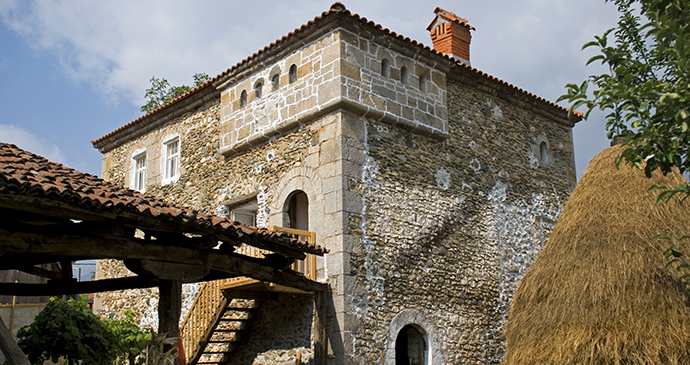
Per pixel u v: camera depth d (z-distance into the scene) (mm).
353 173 9781
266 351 10273
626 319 6422
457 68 11664
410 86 10891
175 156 13469
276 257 7742
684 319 6223
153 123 13898
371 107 10117
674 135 4062
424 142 11039
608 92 4031
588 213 7672
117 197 5453
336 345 9078
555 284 7258
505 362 7262
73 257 6461
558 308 7012
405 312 9938
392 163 10391
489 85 12320
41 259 6496
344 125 9836
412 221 10438
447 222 10992
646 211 7262
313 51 10359
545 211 12992
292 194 10555
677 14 3898
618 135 4199
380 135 10352
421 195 10695
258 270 7434
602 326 6500
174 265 6258
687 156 4191
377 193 10039
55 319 6832
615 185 7840
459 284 10906
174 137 13359
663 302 6402
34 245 5168
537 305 7332
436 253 10680
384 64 10641
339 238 9414
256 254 9516
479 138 12039
